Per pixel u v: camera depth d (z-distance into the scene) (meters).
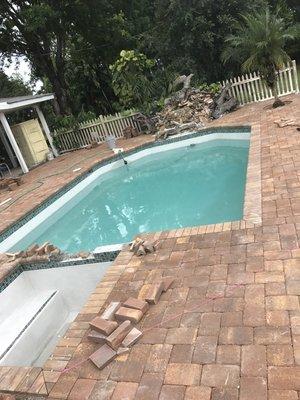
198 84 16.69
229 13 16.92
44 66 20.06
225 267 4.07
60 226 9.93
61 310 6.25
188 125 13.38
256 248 4.26
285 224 4.62
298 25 19.47
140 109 16.19
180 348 3.10
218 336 3.11
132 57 16.75
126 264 4.75
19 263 6.32
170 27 17.69
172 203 9.35
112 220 9.47
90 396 2.89
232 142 11.85
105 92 22.48
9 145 17.70
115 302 3.83
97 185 12.30
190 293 3.79
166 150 13.35
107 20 19.03
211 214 8.03
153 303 3.74
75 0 17.73
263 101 14.34
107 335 3.40
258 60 11.54
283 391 2.49
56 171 13.40
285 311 3.18
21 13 17.36
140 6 20.44
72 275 6.05
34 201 9.98
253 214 5.14
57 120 18.81
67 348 3.49
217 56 18.06
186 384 2.75
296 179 5.96
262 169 6.84
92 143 16.41
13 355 5.19
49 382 3.14
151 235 5.35
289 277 3.60
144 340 3.30
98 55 20.91
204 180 10.25
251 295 3.50
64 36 19.31
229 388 2.62
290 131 8.93
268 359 2.76
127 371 3.02
